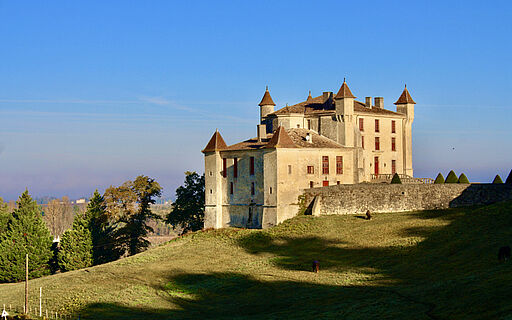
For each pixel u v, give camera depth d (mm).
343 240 78000
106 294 69125
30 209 111875
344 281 61125
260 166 94250
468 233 67938
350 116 102562
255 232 89500
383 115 110250
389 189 87062
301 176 94188
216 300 63312
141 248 118500
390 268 63219
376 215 86125
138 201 119875
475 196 80875
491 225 68625
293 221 89812
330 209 90312
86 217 113938
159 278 74375
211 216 101938
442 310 45219
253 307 57906
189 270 76562
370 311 48750
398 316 46219
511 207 72188
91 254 107625
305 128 105750
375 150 109000
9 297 75438
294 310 53531
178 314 59156
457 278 52500
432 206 84062
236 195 98625
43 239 106938
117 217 118750
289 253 78062
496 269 52062
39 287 78500
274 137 92562
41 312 64562
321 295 57344
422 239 70312
